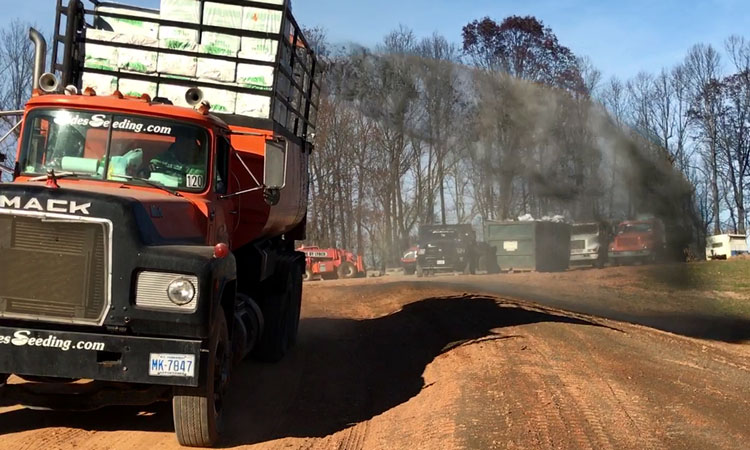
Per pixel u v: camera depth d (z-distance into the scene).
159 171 7.03
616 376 8.38
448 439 5.99
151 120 7.12
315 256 35.28
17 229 5.58
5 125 8.84
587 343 10.45
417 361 9.80
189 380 5.64
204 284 5.68
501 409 6.75
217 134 7.39
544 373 8.27
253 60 9.08
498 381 7.80
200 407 5.91
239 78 9.08
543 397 7.22
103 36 9.03
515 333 11.02
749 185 59.09
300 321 14.66
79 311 5.57
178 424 5.98
